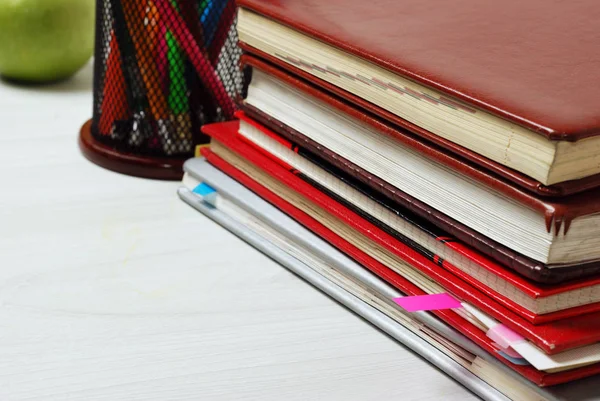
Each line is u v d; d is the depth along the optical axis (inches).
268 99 27.3
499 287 20.5
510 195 19.5
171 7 29.7
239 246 27.6
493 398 20.5
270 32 26.2
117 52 30.8
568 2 27.7
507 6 27.2
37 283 24.7
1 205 28.8
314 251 25.2
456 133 20.6
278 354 22.2
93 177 31.4
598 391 19.9
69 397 20.2
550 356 19.3
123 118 31.7
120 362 21.5
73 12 38.2
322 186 25.6
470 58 22.4
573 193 19.3
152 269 25.8
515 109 19.1
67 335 22.5
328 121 25.0
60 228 27.7
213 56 31.7
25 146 33.5
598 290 20.5
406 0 27.7
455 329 21.4
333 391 20.9
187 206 29.9
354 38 23.5
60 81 41.0
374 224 23.8
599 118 18.9
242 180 28.5
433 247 22.2
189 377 21.1
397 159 22.8
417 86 21.4
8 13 37.3
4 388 20.3
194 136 31.7
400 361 22.3
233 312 24.0
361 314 23.9
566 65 22.2
